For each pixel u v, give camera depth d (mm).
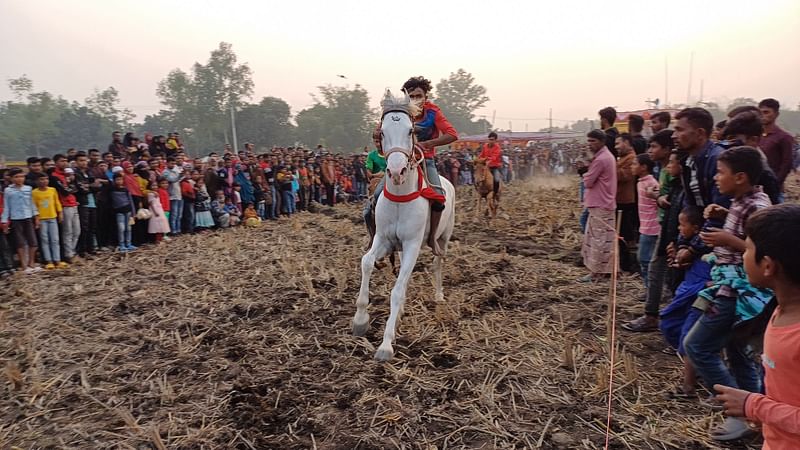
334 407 3793
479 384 4027
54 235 8781
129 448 3369
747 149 3045
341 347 4801
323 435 3461
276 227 12578
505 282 6656
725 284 3180
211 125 60406
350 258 8352
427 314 5543
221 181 13031
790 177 21812
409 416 3633
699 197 3770
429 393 3934
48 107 61094
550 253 8734
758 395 1911
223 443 3412
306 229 12086
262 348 4836
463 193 20016
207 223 12312
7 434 3590
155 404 3924
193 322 5562
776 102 5625
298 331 5262
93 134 58562
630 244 7293
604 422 3512
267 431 3529
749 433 3178
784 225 1824
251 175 13961
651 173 5574
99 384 4273
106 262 8953
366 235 10797
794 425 1765
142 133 64812
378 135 5020
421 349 4707
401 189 4637
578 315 5477
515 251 8883
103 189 10008
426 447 3293
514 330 5082
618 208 7180
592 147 6652
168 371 4457
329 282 6965
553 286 6570
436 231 5176
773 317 1969
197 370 4461
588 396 3838
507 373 4188
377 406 3764
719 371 3354
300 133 66688
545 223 11062
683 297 3812
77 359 4762
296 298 6289
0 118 61938
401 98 4641
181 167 12234
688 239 3848
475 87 99375
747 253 1963
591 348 4637
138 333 5320
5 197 8281
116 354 4848
